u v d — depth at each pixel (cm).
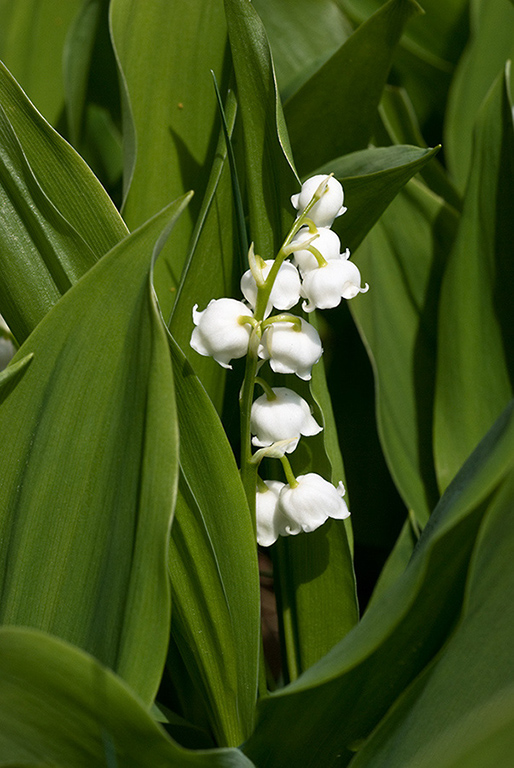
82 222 24
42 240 24
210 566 24
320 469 26
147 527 22
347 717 24
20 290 24
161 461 22
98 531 23
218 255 26
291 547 26
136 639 22
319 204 24
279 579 27
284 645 27
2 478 23
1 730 22
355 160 27
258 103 25
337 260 23
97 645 23
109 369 23
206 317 23
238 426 28
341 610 26
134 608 22
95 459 23
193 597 24
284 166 25
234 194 25
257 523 25
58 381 23
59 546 23
